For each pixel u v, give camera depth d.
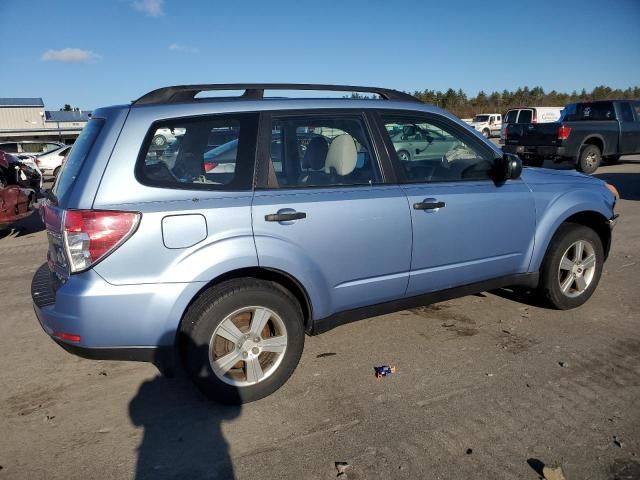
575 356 3.98
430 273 3.99
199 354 3.22
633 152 15.98
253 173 3.41
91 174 3.09
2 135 53.38
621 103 15.68
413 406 3.36
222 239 3.20
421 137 4.07
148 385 3.73
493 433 3.06
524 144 15.90
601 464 2.79
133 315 3.06
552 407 3.30
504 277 4.44
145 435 3.14
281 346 3.47
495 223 4.22
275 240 3.33
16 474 2.81
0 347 4.38
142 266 3.05
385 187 3.81
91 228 2.99
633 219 8.93
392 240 3.76
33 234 9.62
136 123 3.20
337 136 3.73
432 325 4.61
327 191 3.59
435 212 3.92
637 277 5.80
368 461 2.85
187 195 3.20
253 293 3.30
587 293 4.89
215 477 2.77
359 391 3.55
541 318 4.71
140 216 3.03
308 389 3.60
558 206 4.54
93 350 3.10
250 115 3.48
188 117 3.32
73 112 60.75
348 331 4.52
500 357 3.99
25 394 3.63
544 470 2.71
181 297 3.12
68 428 3.23
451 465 2.80
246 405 3.43
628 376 3.67
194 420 3.29
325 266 3.54
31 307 5.31
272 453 2.94
